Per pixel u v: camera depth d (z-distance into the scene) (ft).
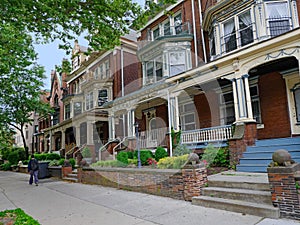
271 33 25.35
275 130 25.27
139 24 18.11
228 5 29.37
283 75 25.05
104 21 16.84
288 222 10.58
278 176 11.50
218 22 30.37
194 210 13.43
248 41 27.04
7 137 69.31
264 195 12.40
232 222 11.00
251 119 22.26
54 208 16.48
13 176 43.98
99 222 12.57
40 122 84.33
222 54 29.45
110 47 18.06
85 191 22.36
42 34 15.78
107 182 23.85
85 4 15.62
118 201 17.06
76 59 59.06
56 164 39.86
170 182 16.94
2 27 13.70
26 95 46.60
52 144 69.26
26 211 16.10
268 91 26.14
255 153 19.81
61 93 71.15
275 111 25.46
